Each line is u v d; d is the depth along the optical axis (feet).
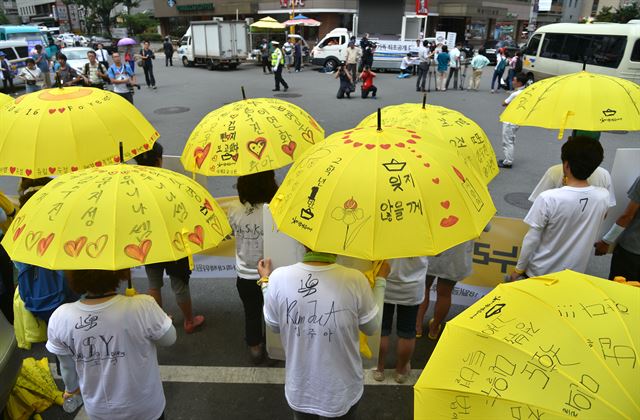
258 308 11.30
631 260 11.16
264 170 9.93
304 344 6.79
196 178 13.92
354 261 8.35
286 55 81.51
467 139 10.37
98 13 184.75
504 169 28.35
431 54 61.26
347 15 113.80
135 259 6.38
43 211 6.72
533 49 59.72
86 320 6.86
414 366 11.87
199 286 15.84
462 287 13.50
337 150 6.57
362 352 9.00
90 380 7.11
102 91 11.60
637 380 4.02
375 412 10.48
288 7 117.19
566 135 36.19
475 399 4.38
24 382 10.13
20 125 10.16
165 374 11.66
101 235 6.42
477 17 138.82
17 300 11.41
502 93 58.54
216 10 136.87
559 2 190.19
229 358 12.23
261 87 60.80
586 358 4.18
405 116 10.89
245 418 10.36
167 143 33.53
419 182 6.04
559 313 4.66
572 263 9.98
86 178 7.23
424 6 90.74
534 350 4.37
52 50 69.92
